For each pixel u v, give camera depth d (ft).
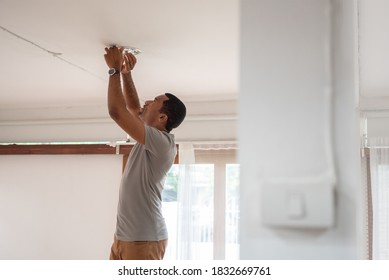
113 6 6.16
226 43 7.73
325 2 1.91
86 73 10.07
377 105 11.48
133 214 5.62
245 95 1.94
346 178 1.78
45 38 7.60
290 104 1.88
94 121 14.08
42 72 10.03
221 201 12.69
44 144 14.53
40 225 14.40
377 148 11.27
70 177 14.32
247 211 1.85
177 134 13.24
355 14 2.27
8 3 6.12
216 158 12.96
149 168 5.73
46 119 14.58
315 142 1.83
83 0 5.98
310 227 1.77
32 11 6.39
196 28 6.99
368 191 11.17
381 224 10.93
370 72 8.96
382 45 7.31
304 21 1.93
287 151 1.85
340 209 1.77
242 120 1.92
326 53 1.88
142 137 5.47
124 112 5.40
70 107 14.37
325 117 1.84
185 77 10.28
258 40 1.96
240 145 1.90
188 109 13.15
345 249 1.75
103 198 13.87
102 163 14.02
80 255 13.83
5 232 14.70
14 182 14.90
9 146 14.83
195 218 12.70
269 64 1.93
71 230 14.05
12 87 11.62
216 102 12.94
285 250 1.80
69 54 8.56
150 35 7.35
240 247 1.84
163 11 6.31
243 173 1.88
